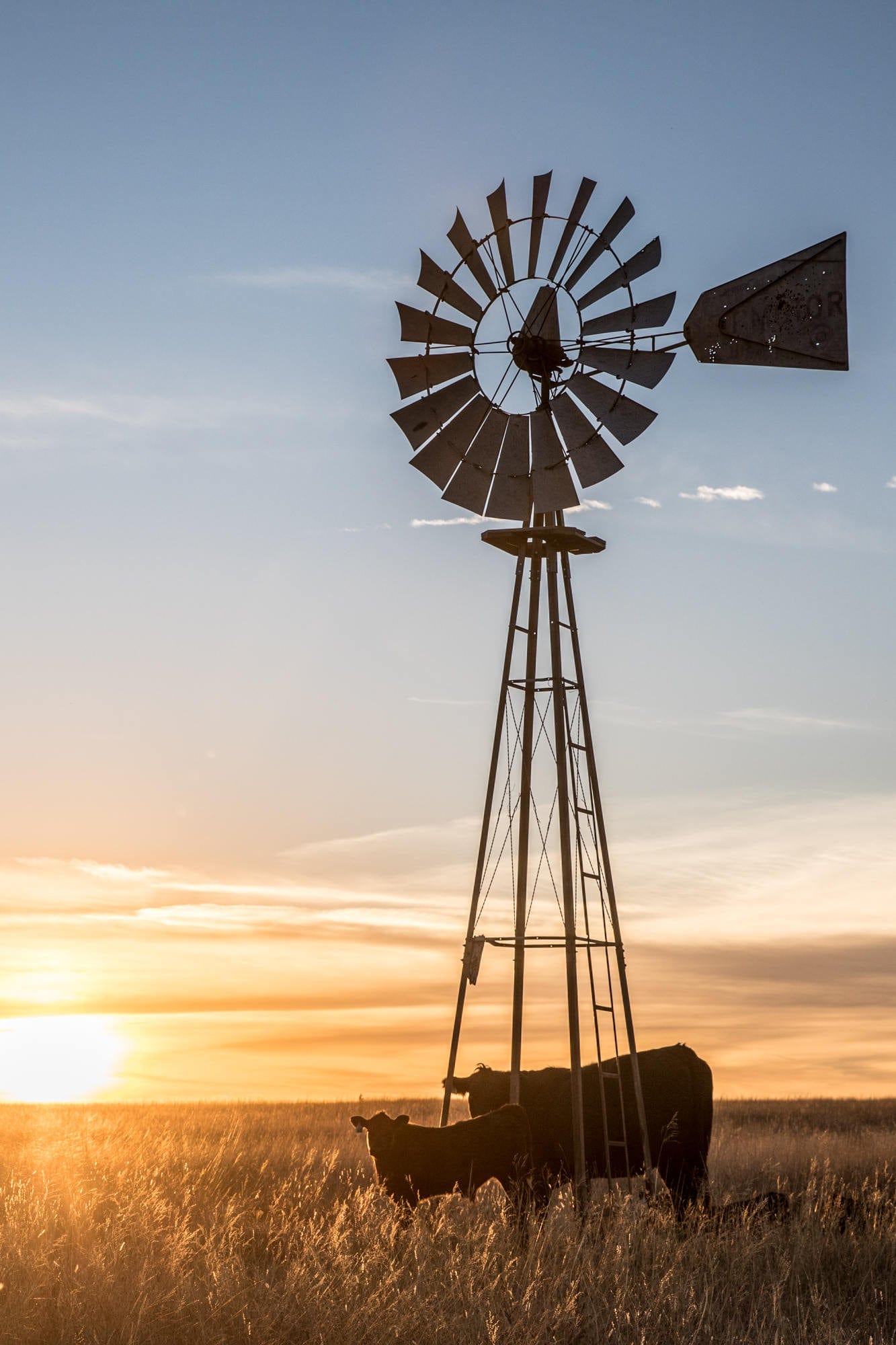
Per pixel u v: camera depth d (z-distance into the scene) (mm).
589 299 16016
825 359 14742
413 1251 11172
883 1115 37906
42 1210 12297
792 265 15000
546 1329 9453
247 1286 10281
